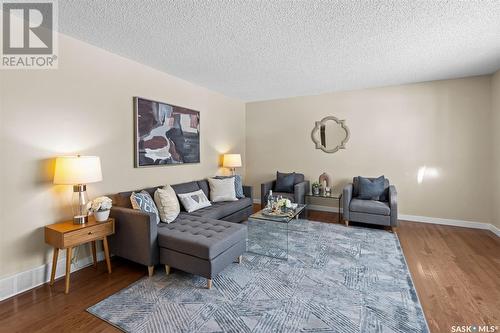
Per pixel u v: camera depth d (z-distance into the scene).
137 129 3.16
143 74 3.26
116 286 2.20
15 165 2.10
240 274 2.40
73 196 2.47
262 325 1.70
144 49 2.79
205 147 4.47
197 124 4.23
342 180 4.79
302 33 2.42
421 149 4.16
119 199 2.83
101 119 2.78
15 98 2.10
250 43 2.64
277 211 3.26
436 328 1.67
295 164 5.24
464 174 3.90
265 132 5.54
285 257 2.79
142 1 1.90
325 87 4.43
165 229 2.52
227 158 4.75
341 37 2.51
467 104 3.84
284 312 1.84
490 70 3.53
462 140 3.90
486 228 3.78
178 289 2.15
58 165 2.20
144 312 1.84
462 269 2.50
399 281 2.27
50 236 2.17
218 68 3.43
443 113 4.00
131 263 2.68
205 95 4.44
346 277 2.35
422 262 2.66
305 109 5.09
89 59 2.64
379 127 4.45
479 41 2.59
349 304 1.93
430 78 3.90
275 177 5.46
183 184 3.68
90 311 1.85
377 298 2.01
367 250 2.98
